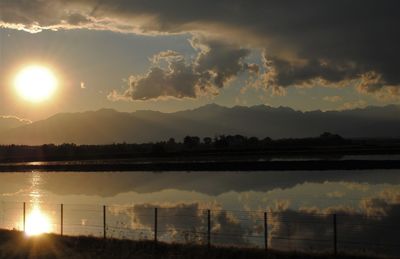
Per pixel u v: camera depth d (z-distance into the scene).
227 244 28.94
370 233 33.75
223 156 138.12
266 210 46.34
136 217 42.66
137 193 63.03
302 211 45.25
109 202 54.19
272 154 140.88
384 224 37.41
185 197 57.75
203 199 55.62
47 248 27.33
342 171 85.00
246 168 94.44
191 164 105.12
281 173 84.50
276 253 24.55
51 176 91.12
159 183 74.31
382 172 81.88
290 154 138.50
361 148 169.00
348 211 44.75
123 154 168.25
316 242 30.75
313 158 117.06
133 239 29.72
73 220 41.41
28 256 25.59
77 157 158.50
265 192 60.81
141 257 24.42
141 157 146.88
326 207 47.66
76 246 27.59
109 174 93.25
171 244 27.02
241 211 45.75
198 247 26.08
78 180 82.06
